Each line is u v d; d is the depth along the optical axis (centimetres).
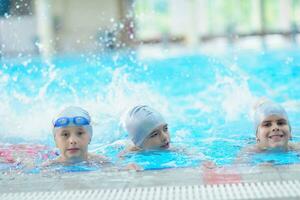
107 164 473
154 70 1087
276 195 348
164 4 2434
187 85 912
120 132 561
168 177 413
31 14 1788
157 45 1933
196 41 2081
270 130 491
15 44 1695
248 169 427
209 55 1365
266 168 427
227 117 681
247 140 554
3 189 399
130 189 382
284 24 2444
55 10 2019
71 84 929
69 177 428
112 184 399
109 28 2012
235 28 2262
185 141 566
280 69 1044
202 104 764
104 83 925
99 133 595
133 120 522
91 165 471
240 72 1012
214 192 363
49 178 428
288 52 1357
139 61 1254
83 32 2012
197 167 446
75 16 2039
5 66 1236
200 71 1064
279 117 492
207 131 614
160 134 520
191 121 673
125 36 1977
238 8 2497
